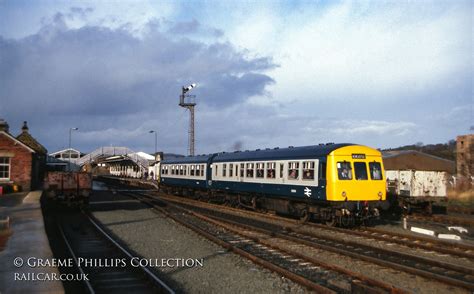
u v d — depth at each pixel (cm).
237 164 2588
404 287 902
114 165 9819
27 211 2008
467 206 2798
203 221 1989
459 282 884
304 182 1912
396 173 2509
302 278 913
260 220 2066
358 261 1130
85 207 2500
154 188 5062
